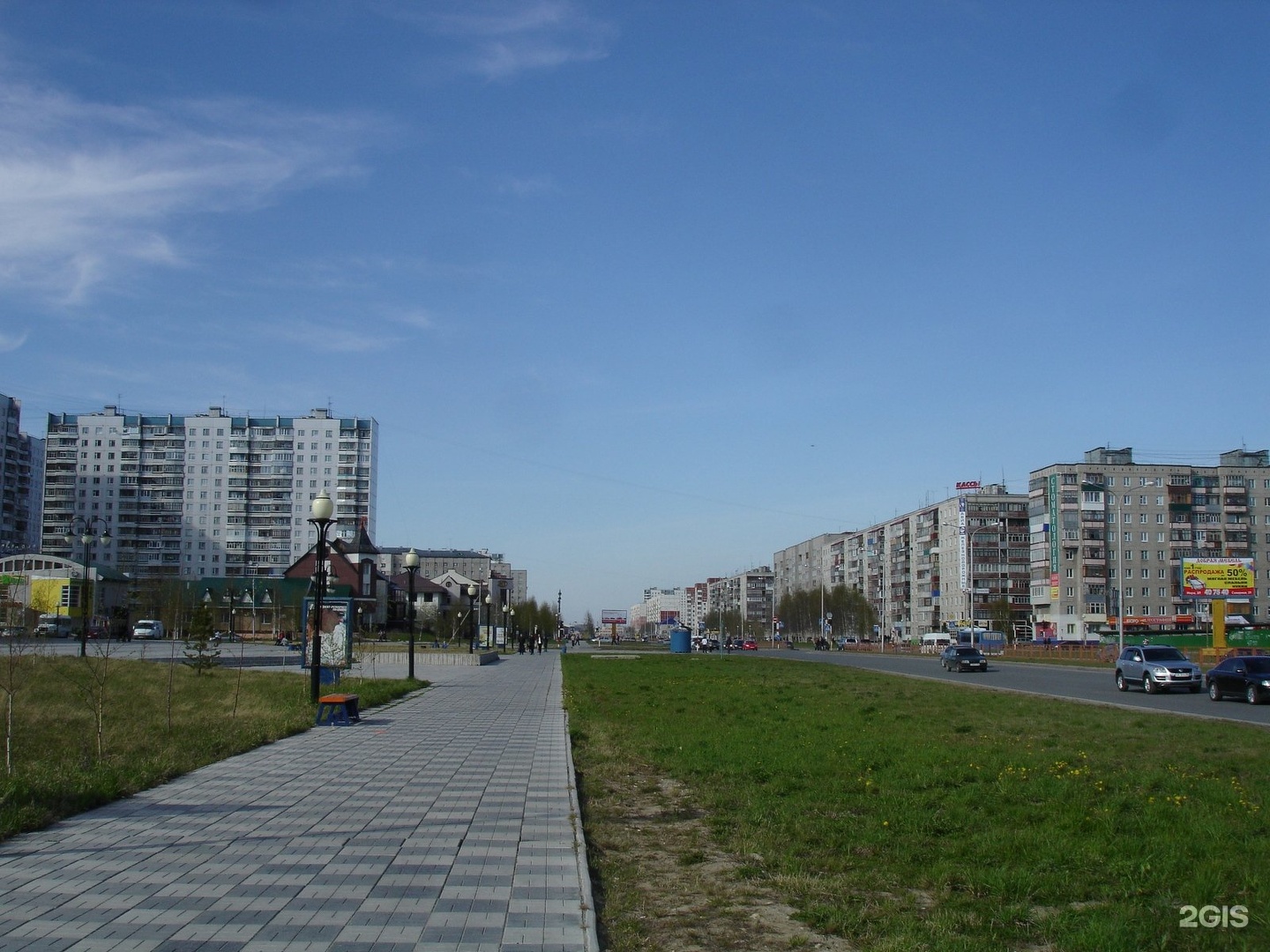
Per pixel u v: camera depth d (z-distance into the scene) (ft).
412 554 109.81
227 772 43.50
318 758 48.49
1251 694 92.68
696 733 61.36
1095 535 337.52
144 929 21.22
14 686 59.62
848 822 33.81
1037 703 88.94
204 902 23.32
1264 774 45.06
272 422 430.61
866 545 497.46
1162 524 342.64
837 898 24.79
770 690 103.50
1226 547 343.67
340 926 21.65
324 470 429.79
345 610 98.32
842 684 117.08
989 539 380.78
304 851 28.66
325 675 95.45
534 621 424.87
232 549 424.87
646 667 160.66
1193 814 34.71
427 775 43.34
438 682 112.78
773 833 32.17
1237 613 324.80
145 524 423.64
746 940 21.71
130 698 76.79
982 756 49.42
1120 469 343.46
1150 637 238.68
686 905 24.25
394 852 28.63
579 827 32.42
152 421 428.15
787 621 531.09
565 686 107.76
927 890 25.91
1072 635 333.21
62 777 37.83
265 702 74.54
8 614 66.59
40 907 22.72
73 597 224.53
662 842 31.48
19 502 431.84
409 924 21.94
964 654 166.61
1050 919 22.93
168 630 236.22
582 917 22.67
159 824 32.04
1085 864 28.04
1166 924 22.70
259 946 20.27
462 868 26.91
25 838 29.84
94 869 26.22
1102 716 75.82
